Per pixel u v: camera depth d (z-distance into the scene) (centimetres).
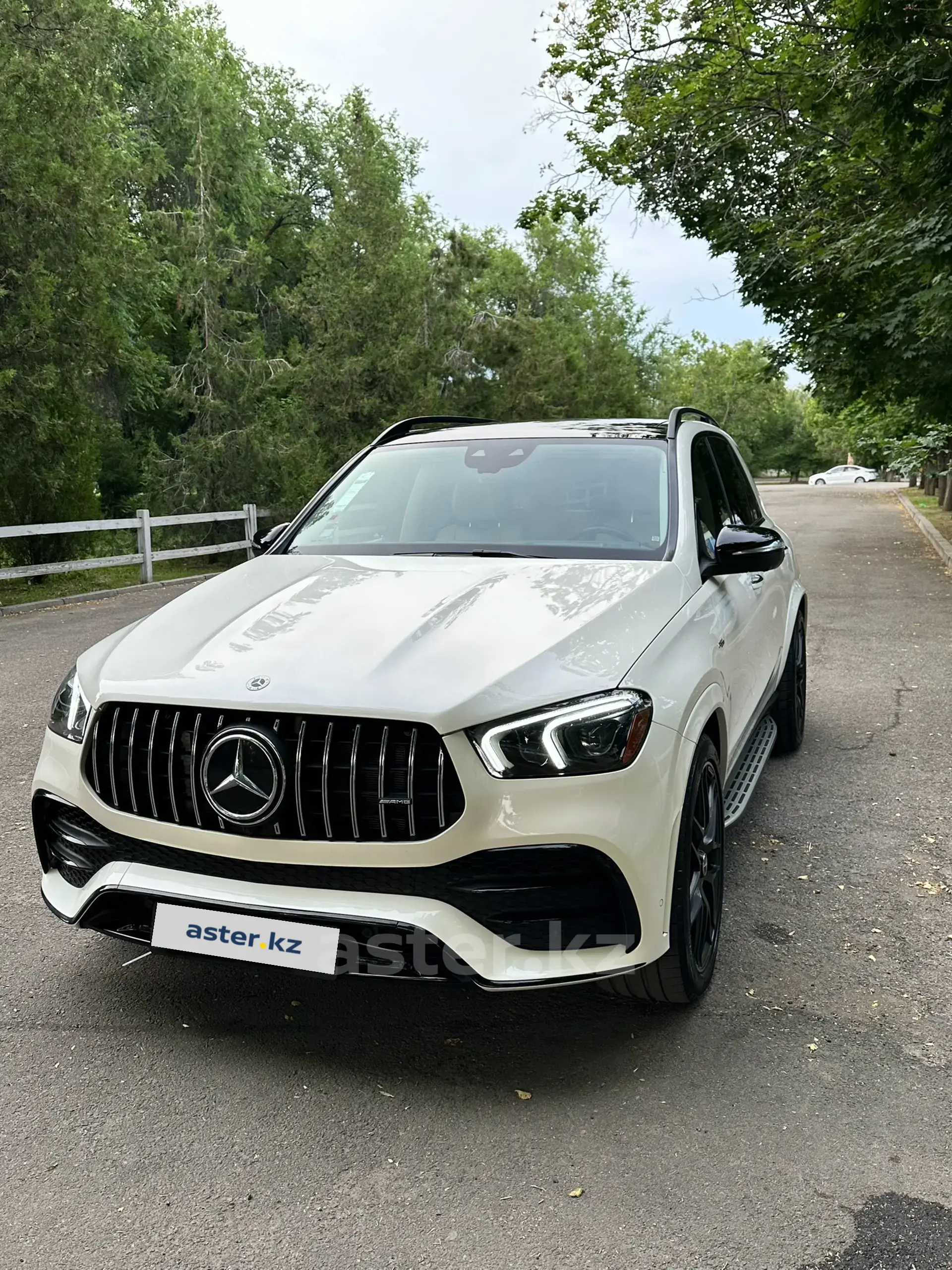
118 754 277
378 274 2138
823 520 2667
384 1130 250
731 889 395
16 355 1397
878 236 1302
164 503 1945
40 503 1547
